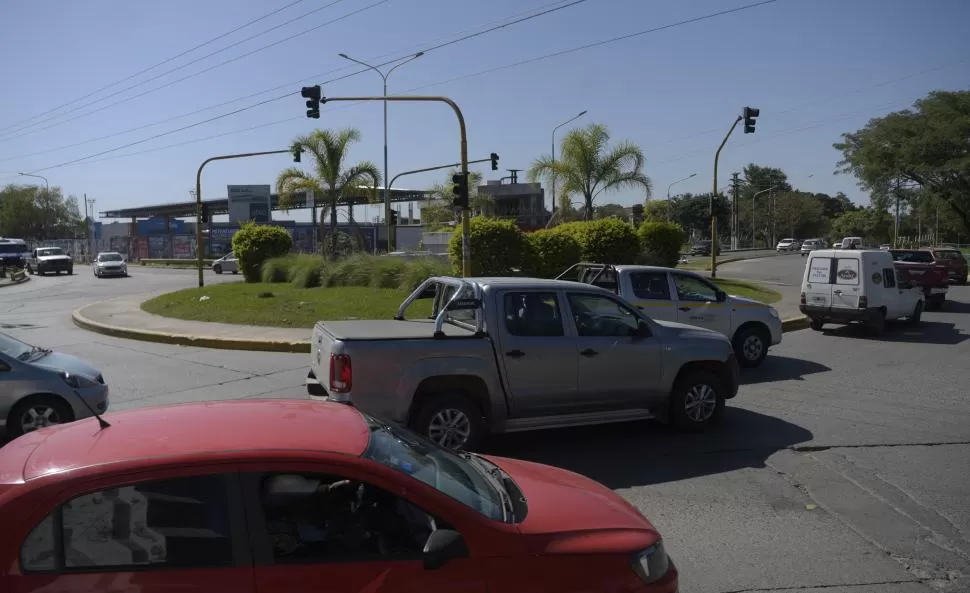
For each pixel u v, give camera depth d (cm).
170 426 327
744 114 2536
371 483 303
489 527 310
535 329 742
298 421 341
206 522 285
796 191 11350
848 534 552
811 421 885
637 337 779
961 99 4334
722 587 468
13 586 267
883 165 4612
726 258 6053
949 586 470
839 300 1658
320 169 3347
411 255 2777
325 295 2150
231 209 6925
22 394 760
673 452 761
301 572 285
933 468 706
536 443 796
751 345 1241
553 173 3231
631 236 2480
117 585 271
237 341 1508
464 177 1938
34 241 9644
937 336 1653
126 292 3197
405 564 294
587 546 320
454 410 702
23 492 275
